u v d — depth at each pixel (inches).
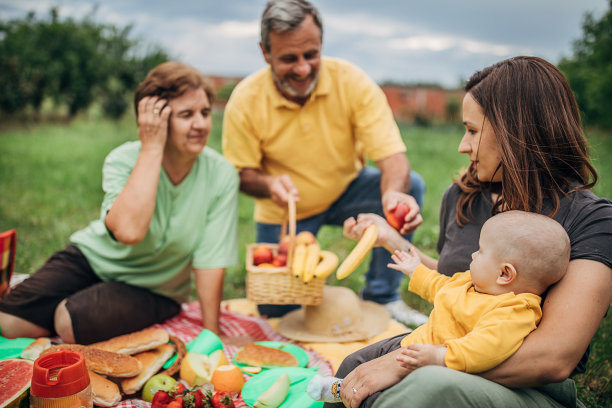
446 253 85.1
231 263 117.5
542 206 72.2
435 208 258.7
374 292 143.1
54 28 548.7
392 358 70.0
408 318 135.5
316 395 74.0
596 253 64.5
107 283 111.8
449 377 60.7
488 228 68.3
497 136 73.2
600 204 68.2
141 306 112.6
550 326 62.4
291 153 136.1
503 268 65.4
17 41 521.0
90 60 565.6
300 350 107.1
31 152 367.6
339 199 147.7
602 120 569.6
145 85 107.6
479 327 63.9
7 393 77.2
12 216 215.8
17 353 96.2
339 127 135.3
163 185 113.0
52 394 73.5
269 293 112.2
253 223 235.5
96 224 119.7
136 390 88.4
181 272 119.3
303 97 128.4
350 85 132.5
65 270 114.8
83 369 76.3
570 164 71.6
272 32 118.0
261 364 99.9
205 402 80.8
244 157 136.7
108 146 415.5
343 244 203.3
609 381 102.9
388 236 99.3
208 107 109.3
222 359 96.0
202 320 124.6
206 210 116.5
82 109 580.4
